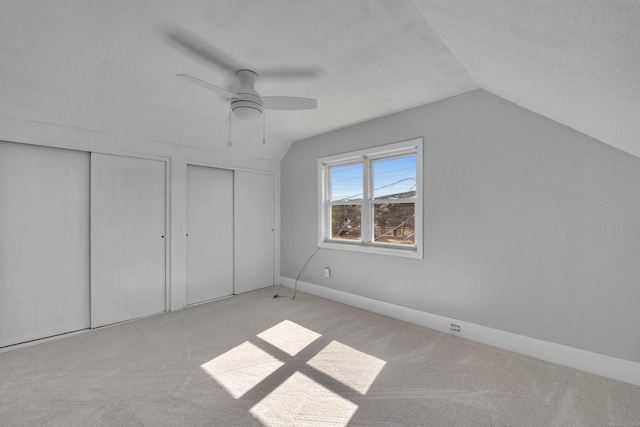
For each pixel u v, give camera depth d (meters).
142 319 3.21
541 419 1.65
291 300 3.90
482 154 2.62
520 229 2.44
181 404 1.78
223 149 3.94
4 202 2.53
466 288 2.74
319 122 3.57
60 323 2.80
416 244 3.10
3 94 2.33
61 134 2.73
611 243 2.07
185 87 2.59
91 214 2.94
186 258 3.66
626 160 2.01
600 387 1.95
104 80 2.42
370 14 1.64
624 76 1.05
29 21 1.66
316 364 2.25
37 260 2.69
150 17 1.65
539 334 2.36
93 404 1.78
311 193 4.21
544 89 1.71
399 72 2.34
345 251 3.77
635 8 0.68
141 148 3.24
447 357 2.36
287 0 1.52
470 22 1.38
